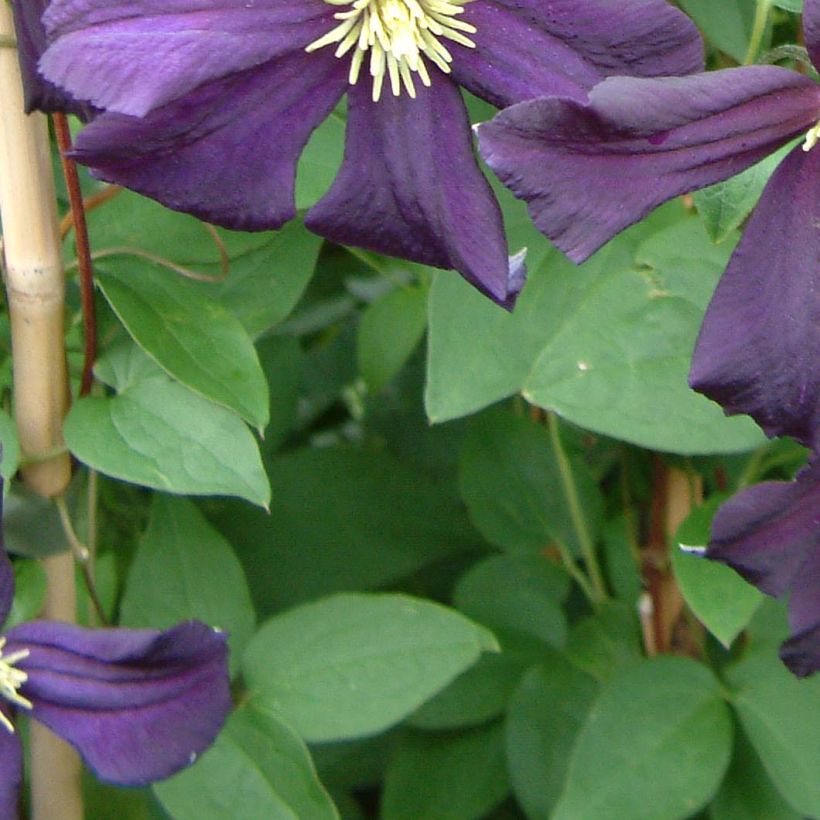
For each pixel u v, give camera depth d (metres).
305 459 0.85
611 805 0.74
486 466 0.82
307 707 0.74
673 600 0.81
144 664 0.70
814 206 0.65
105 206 0.74
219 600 0.77
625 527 0.82
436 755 0.82
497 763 0.82
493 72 0.65
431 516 0.85
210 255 0.74
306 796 0.74
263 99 0.65
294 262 0.74
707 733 0.76
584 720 0.80
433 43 0.65
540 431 0.82
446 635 0.74
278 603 0.83
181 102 0.64
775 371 0.65
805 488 0.67
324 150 0.73
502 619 0.82
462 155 0.66
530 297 0.73
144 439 0.70
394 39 0.65
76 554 0.74
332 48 0.65
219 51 0.63
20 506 0.73
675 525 0.80
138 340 0.70
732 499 0.68
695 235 0.71
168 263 0.72
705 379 0.65
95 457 0.69
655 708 0.76
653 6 0.64
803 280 0.65
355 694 0.74
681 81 0.63
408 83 0.65
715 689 0.77
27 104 0.65
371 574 0.84
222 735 0.74
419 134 0.66
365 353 0.80
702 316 0.71
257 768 0.74
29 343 0.71
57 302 0.71
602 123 0.62
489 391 0.72
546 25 0.64
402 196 0.66
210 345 0.71
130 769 0.70
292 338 0.86
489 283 0.65
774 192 0.65
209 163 0.65
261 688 0.75
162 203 0.65
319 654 0.75
